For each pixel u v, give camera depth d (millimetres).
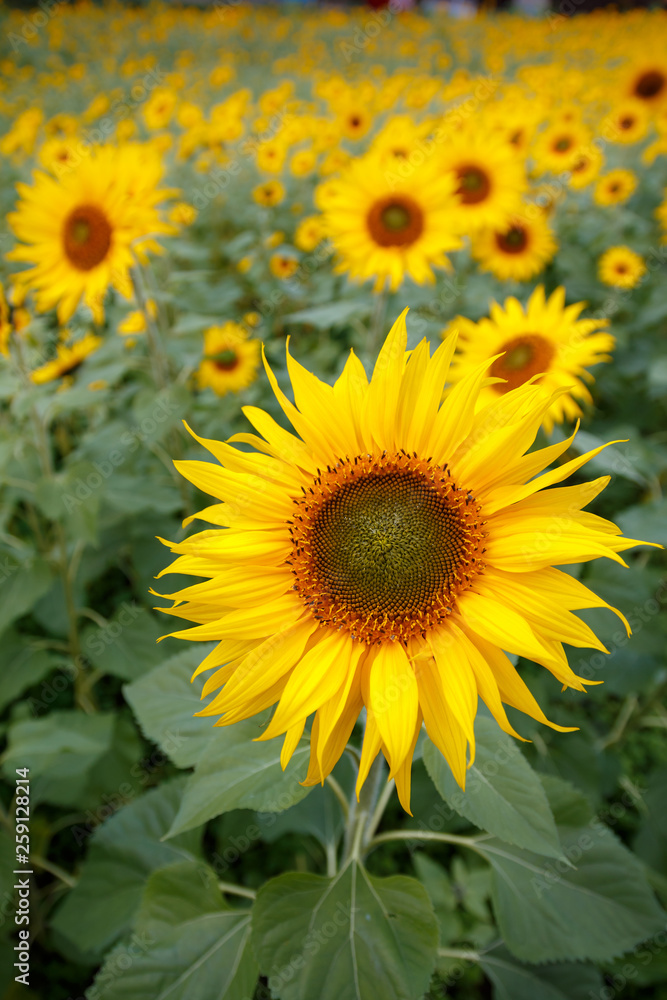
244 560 297
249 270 1075
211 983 350
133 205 542
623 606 542
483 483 300
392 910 313
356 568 287
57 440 958
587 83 1658
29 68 2451
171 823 457
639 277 1004
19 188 557
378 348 741
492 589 284
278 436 308
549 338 589
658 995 491
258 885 558
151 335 643
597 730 655
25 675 579
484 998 498
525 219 884
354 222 695
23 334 652
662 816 543
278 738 339
